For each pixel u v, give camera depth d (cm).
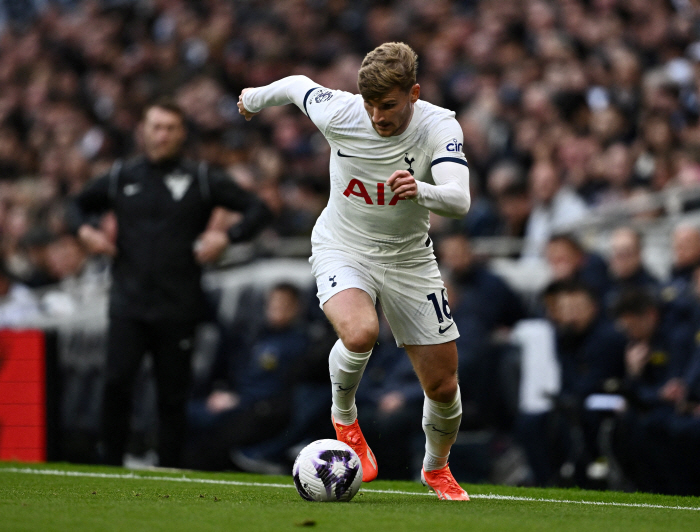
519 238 3300
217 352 3177
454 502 1507
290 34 5528
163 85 5578
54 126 5622
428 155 1449
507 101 4094
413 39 5191
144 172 2292
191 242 2291
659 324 2447
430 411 1516
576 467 2283
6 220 4888
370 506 1385
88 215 2366
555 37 4397
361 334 1416
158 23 6400
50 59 6481
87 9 6819
